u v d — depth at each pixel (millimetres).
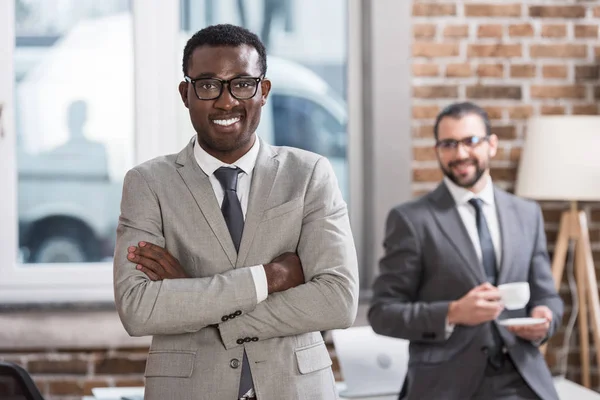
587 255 4633
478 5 4848
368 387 3787
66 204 4801
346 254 2482
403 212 3705
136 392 3637
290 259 2441
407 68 4805
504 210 3727
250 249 2414
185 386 2312
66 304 4590
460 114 3697
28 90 4762
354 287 2465
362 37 4906
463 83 4848
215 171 2473
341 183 4941
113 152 4816
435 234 3645
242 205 2467
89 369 4645
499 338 3551
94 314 4617
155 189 2459
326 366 2428
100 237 4828
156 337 2400
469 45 4848
